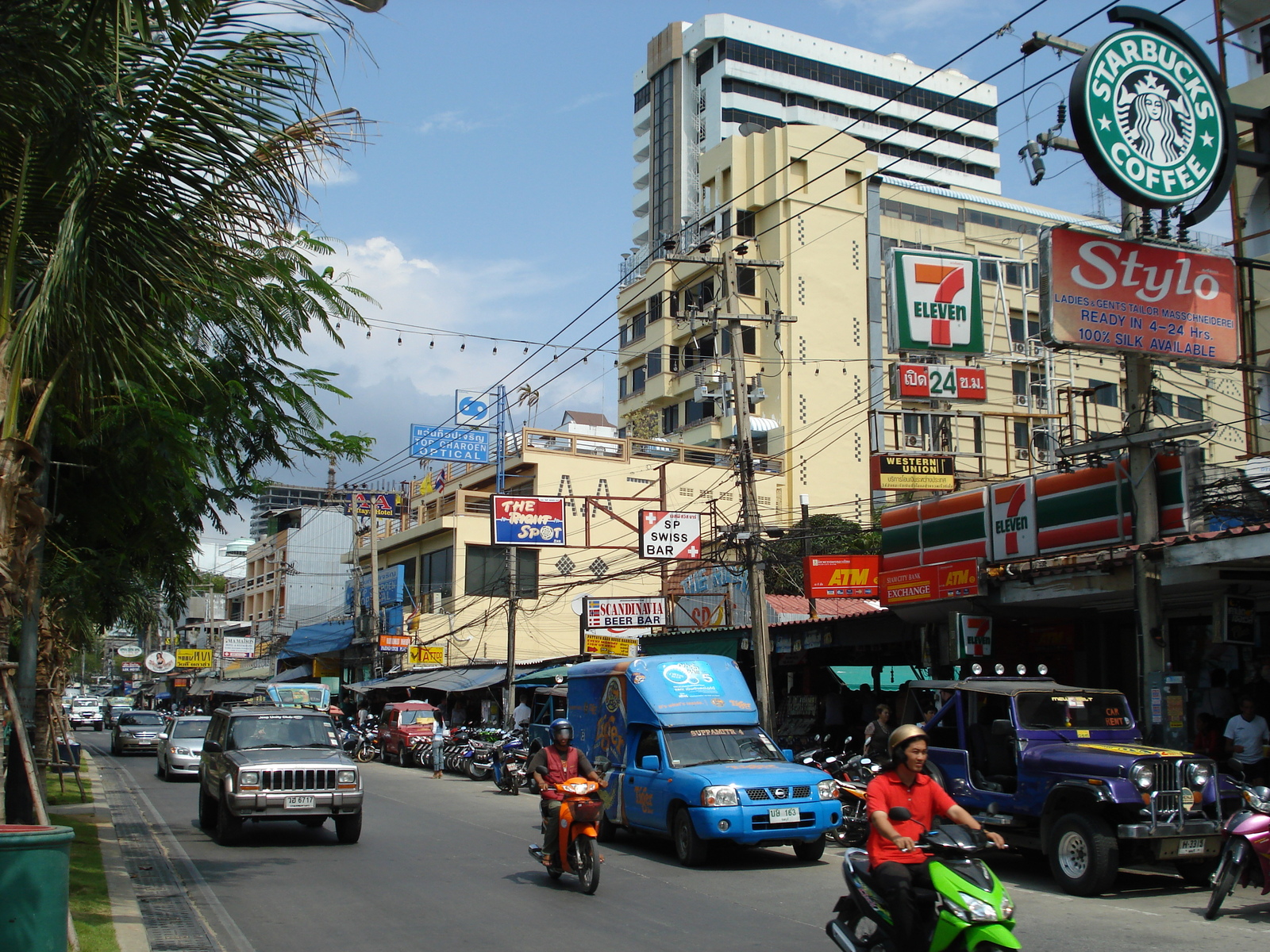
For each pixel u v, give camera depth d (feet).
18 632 39.86
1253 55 67.62
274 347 35.12
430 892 36.32
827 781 42.86
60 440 37.27
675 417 163.22
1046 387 96.17
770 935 29.32
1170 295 48.70
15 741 36.70
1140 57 47.29
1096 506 51.96
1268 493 45.78
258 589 239.09
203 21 24.73
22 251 27.73
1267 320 63.77
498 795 76.07
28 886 20.89
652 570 105.40
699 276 157.89
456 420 131.64
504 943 28.58
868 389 151.53
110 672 372.58
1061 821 35.09
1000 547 57.82
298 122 26.30
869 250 154.81
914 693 44.47
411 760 109.91
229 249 28.50
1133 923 29.86
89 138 24.44
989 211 163.43
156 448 37.78
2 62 23.67
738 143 155.02
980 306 76.64
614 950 27.73
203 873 40.24
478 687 113.29
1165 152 47.37
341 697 175.32
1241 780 41.73
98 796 70.49
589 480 140.87
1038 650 63.10
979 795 39.22
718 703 47.39
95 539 44.93
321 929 30.53
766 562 78.69
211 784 51.42
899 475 71.20
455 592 139.85
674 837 43.16
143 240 26.45
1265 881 29.99
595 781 37.35
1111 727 39.99
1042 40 46.37
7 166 26.07
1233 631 46.75
